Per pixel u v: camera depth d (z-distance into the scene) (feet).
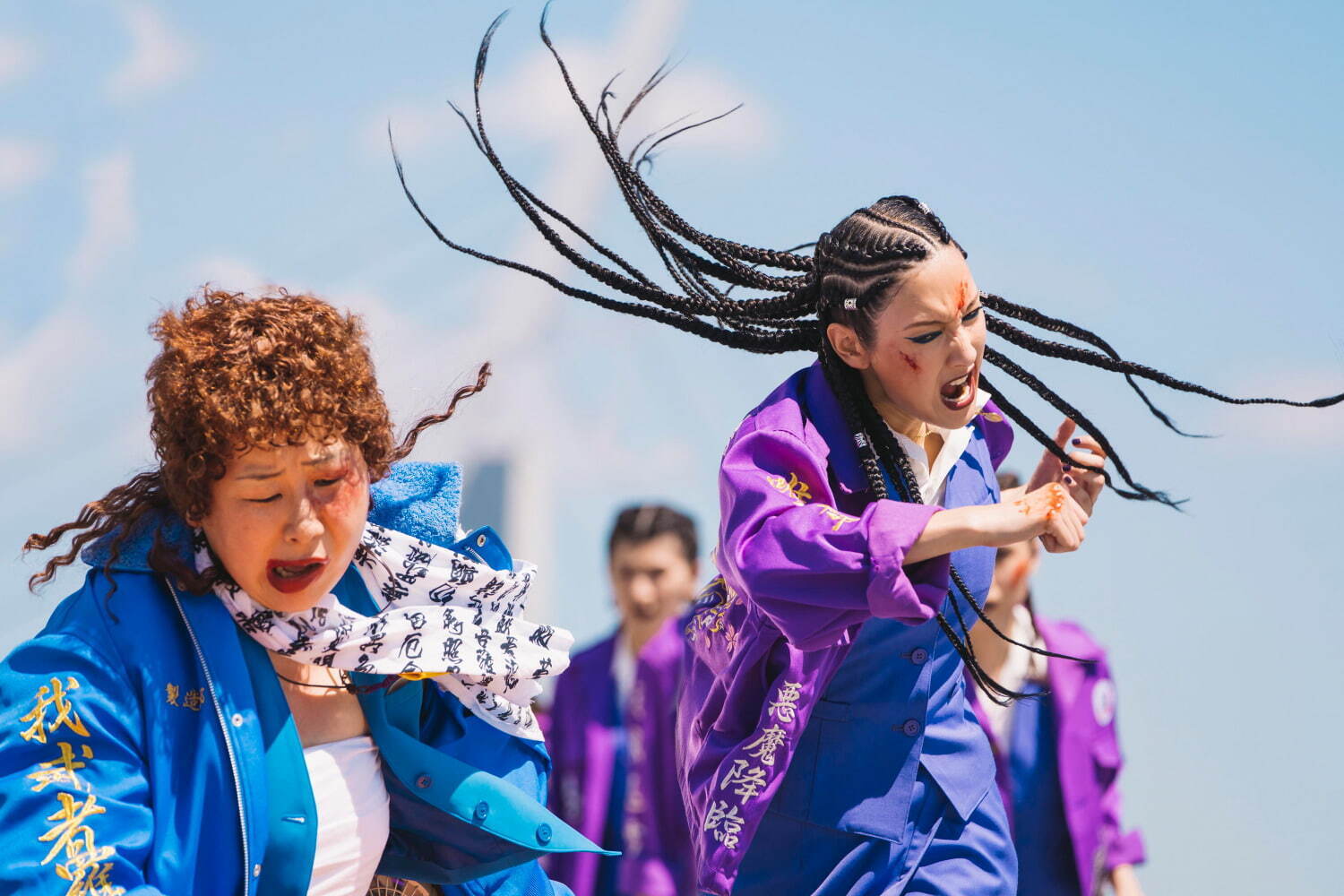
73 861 11.66
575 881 26.78
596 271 16.22
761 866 15.98
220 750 12.50
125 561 12.71
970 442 16.35
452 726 14.33
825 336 15.23
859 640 15.49
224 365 11.99
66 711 12.05
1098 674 22.58
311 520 12.21
